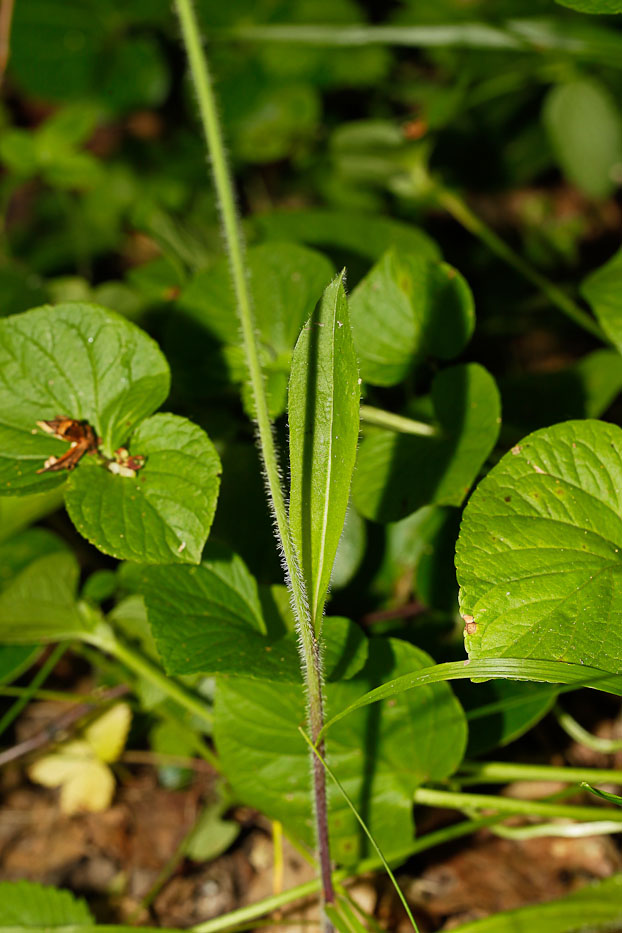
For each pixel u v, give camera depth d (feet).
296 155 3.09
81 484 1.72
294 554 1.62
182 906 1.93
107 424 1.74
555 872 1.91
